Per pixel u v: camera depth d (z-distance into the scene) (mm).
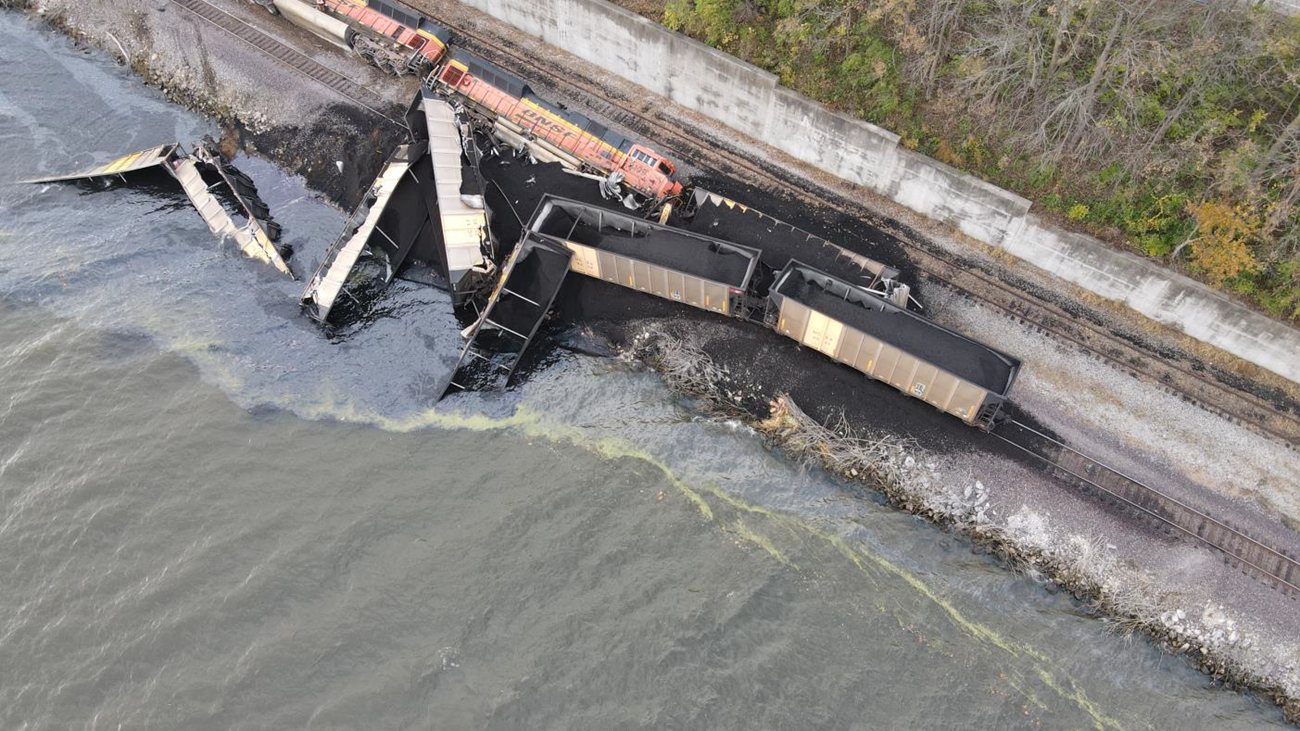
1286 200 32219
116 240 43094
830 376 36469
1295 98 32812
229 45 47969
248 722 29438
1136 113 34844
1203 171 34000
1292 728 29031
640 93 45344
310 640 30891
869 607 31625
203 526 33781
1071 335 36594
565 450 35906
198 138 46531
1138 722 29344
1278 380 34781
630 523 33719
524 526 33594
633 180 40531
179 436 36375
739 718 29172
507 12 47375
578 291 39375
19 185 45469
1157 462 33625
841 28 38750
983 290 38031
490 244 39000
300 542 33250
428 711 29484
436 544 33125
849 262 37938
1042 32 35500
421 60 44469
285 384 38188
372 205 40188
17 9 52344
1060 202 36719
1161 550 31922
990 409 33156
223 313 40469
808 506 34094
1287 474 33000
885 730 28969
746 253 36656
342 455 35969
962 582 32094
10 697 30172
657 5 43094
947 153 38094
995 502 33312
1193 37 33125
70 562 32969
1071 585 31812
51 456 35688
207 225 42844
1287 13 34906
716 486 34719
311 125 45156
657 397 36969
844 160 40844
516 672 30156
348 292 40375
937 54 37500
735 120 43312
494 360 37781
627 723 29125
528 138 42281
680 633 30797
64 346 39281
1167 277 34500
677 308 38656
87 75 49500
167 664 30625
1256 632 30250
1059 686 29969
